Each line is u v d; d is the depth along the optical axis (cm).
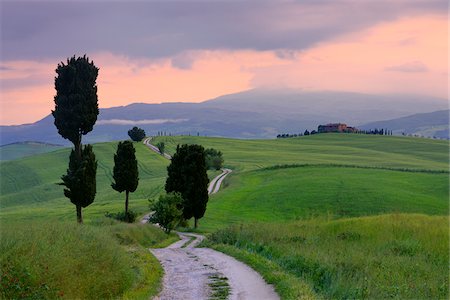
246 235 3603
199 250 3431
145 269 2208
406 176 12175
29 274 1434
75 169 5869
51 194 15838
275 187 11056
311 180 11631
